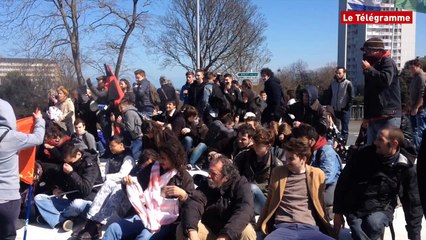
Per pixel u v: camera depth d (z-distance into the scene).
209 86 10.62
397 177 4.74
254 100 11.22
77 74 19.62
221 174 4.61
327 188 5.55
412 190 4.71
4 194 4.26
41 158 6.21
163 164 5.04
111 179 5.49
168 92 11.80
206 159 8.77
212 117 10.59
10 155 4.27
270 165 5.88
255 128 6.62
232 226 4.37
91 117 10.47
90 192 5.92
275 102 9.97
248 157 6.00
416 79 9.17
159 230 4.92
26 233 5.36
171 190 4.83
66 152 5.85
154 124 5.36
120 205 5.36
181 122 9.05
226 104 10.55
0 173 4.25
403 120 6.92
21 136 4.34
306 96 8.37
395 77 5.98
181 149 5.05
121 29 20.81
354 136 18.05
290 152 4.82
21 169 5.24
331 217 5.58
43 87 15.80
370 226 4.64
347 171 4.82
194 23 30.14
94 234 5.42
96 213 5.39
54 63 19.11
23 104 14.45
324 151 5.68
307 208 4.81
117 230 4.93
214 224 4.68
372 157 4.73
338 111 9.98
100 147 10.55
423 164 3.40
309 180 4.84
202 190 4.77
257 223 5.04
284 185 4.87
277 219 4.86
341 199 4.84
